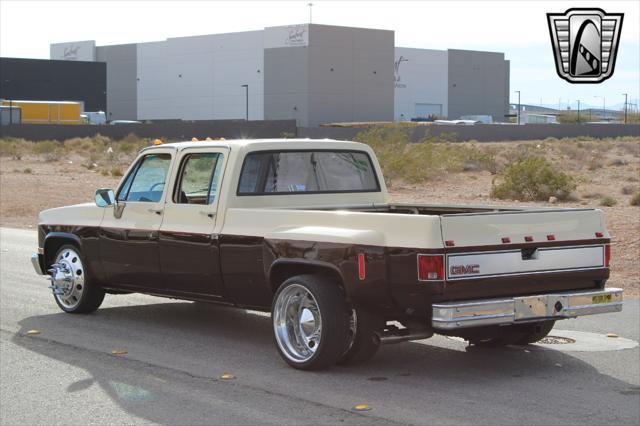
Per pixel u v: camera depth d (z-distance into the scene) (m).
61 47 129.12
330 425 6.26
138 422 6.38
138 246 9.34
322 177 9.30
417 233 7.09
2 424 6.36
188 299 9.14
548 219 7.62
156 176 9.36
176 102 117.75
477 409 6.63
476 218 7.23
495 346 8.78
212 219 8.66
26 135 74.94
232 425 6.28
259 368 7.89
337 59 105.25
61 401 6.92
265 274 8.11
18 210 26.23
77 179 38.62
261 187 8.82
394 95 117.19
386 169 34.44
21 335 9.32
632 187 29.95
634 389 7.22
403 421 6.34
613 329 9.70
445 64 126.69
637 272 14.15
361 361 7.99
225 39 111.88
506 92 138.50
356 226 7.52
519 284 7.43
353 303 7.50
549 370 7.88
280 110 105.88
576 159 48.44
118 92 124.06
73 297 10.39
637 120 139.75
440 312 7.00
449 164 39.34
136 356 8.38
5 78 113.81
